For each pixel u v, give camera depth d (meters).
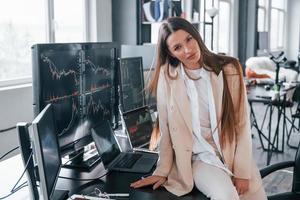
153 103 2.41
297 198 1.94
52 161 1.26
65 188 1.48
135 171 1.66
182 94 1.50
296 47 12.05
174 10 4.08
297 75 8.05
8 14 3.16
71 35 3.95
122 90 2.08
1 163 1.82
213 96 1.49
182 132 1.50
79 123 1.73
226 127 1.50
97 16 4.11
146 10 4.23
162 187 1.50
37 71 1.41
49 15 3.56
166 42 1.48
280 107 4.40
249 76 7.49
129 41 4.39
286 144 4.79
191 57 1.45
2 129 2.79
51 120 1.33
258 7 9.36
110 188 1.49
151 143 1.95
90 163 1.75
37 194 1.23
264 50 9.51
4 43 3.14
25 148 1.20
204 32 5.43
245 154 1.53
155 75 1.59
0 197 1.41
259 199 1.62
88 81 1.78
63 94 1.58
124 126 2.02
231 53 8.41
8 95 2.83
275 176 3.59
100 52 1.88
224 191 1.36
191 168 1.50
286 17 12.00
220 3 7.85
